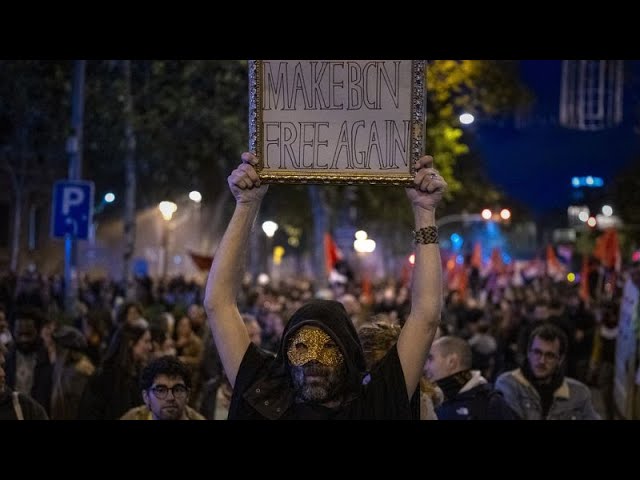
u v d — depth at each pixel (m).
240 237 4.53
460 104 32.50
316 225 41.00
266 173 4.52
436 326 4.39
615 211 65.62
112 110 30.77
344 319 4.36
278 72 4.54
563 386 8.50
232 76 29.42
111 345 9.52
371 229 72.94
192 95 30.55
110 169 49.69
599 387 18.34
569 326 15.46
